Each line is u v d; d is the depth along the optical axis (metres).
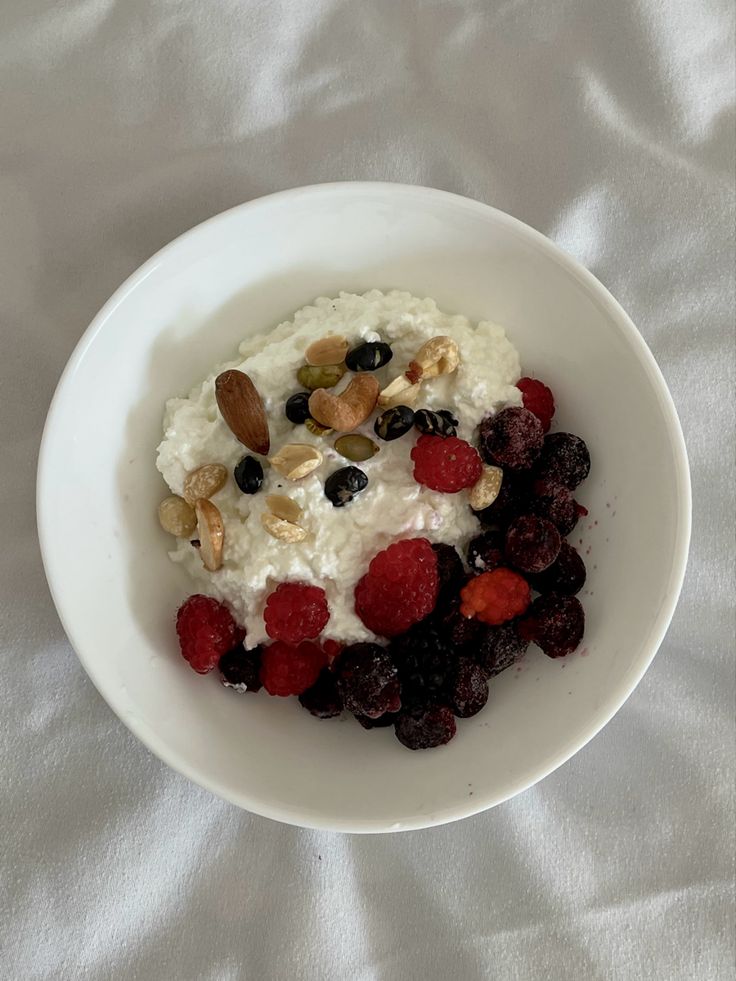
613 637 0.28
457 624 0.28
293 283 0.30
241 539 0.28
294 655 0.28
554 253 0.28
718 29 0.33
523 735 0.28
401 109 0.33
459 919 0.31
